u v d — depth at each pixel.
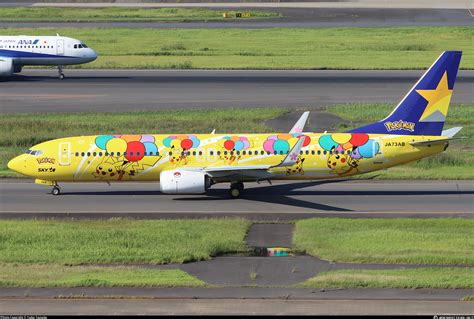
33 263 176.75
